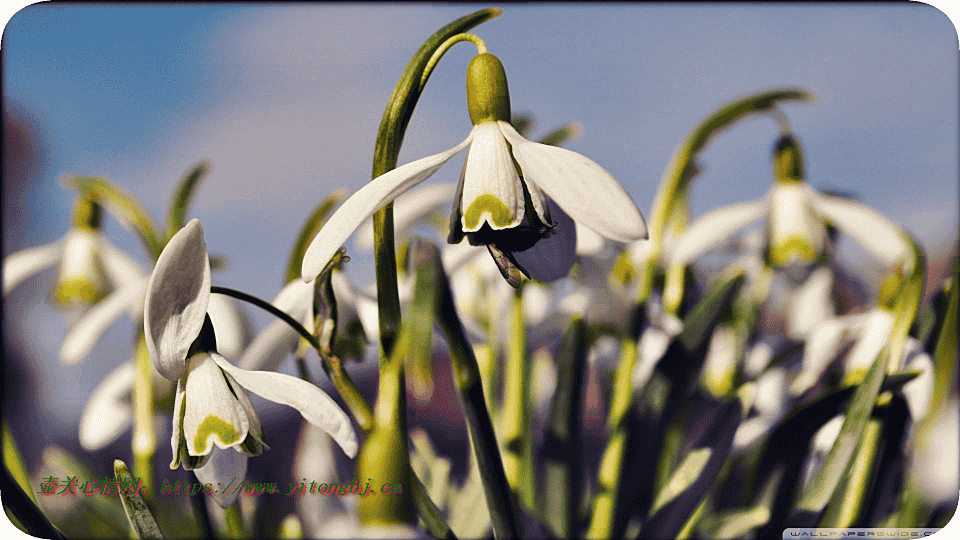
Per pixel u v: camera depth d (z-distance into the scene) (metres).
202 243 0.33
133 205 0.38
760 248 0.41
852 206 0.39
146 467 0.38
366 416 0.34
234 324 0.38
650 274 0.38
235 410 0.33
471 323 0.40
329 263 0.33
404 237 0.37
